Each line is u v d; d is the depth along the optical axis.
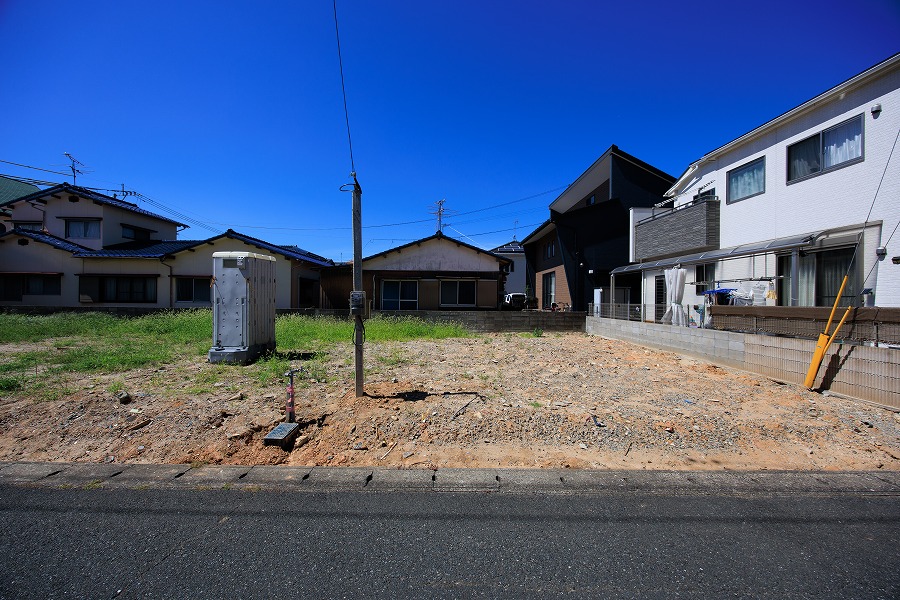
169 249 20.16
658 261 14.48
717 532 2.65
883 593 2.08
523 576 2.19
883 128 7.75
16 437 3.93
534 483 3.30
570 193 22.70
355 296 4.86
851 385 5.64
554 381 6.46
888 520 2.83
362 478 3.34
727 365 8.04
